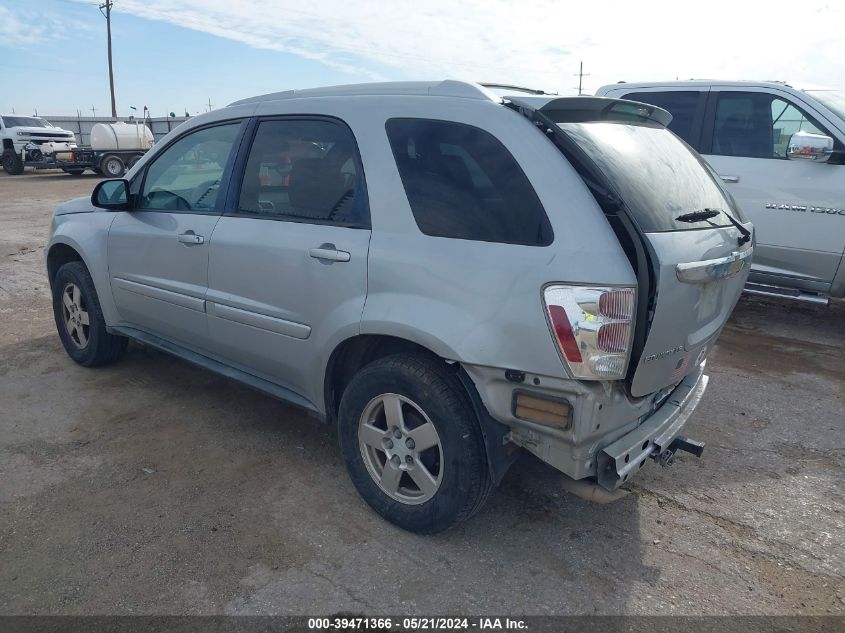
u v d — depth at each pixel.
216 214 3.71
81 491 3.29
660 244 2.46
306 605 2.54
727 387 4.80
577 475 2.53
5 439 3.82
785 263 6.04
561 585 2.69
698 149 6.39
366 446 3.06
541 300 2.41
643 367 2.50
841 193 5.64
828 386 4.83
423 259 2.72
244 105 3.74
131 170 4.38
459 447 2.69
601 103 2.85
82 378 4.75
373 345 3.10
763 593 2.68
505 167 2.60
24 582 2.64
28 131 26.41
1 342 5.54
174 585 2.64
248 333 3.54
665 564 2.85
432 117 2.85
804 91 5.97
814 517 3.21
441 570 2.76
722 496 3.38
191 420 4.11
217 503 3.21
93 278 4.55
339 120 3.17
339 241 3.01
